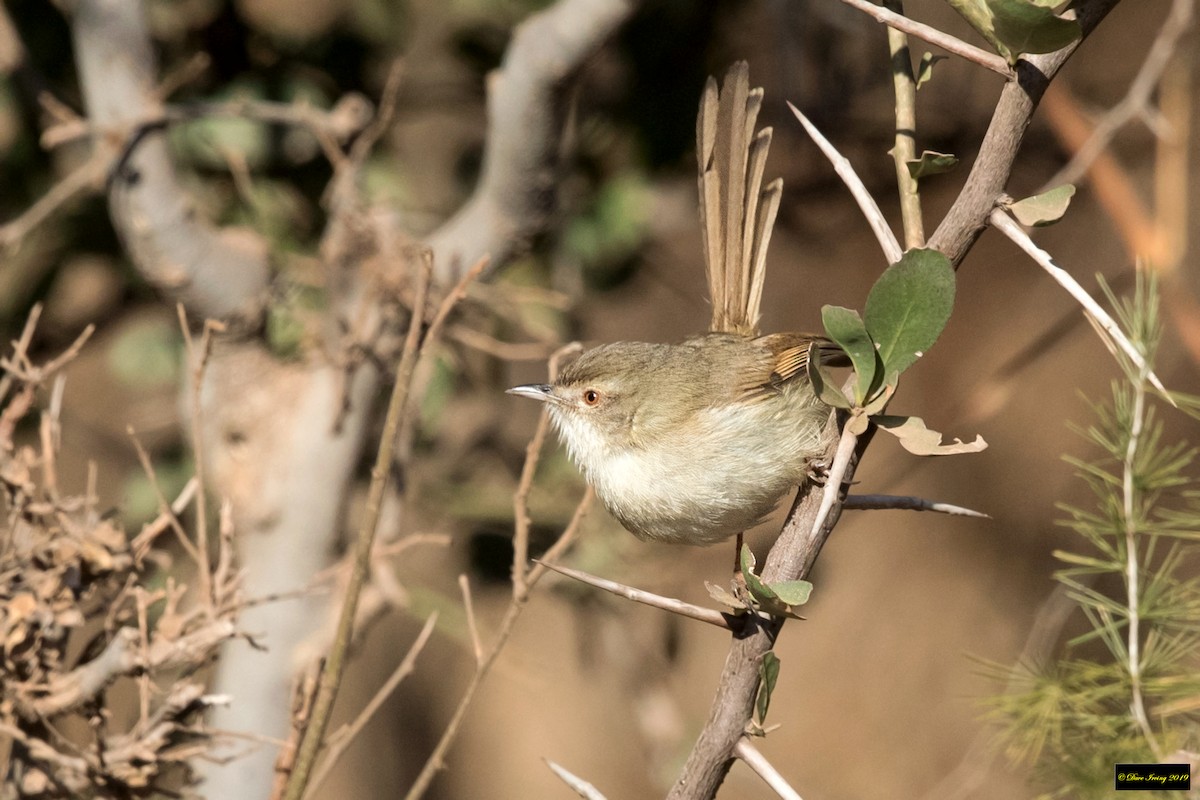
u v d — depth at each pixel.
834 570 15.74
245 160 9.27
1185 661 5.43
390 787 15.45
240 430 8.69
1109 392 15.98
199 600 6.09
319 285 8.72
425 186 11.48
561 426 7.81
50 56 9.54
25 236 9.81
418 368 8.62
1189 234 13.18
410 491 9.91
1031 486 16.55
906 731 16.17
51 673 5.99
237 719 8.05
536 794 15.93
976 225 4.16
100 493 13.33
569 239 10.02
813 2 10.59
